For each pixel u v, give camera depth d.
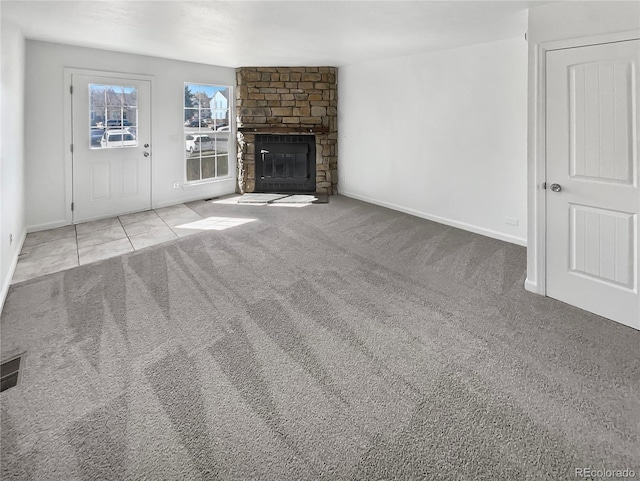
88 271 3.62
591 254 2.76
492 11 3.37
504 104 4.46
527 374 2.09
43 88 4.84
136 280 3.41
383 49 5.19
